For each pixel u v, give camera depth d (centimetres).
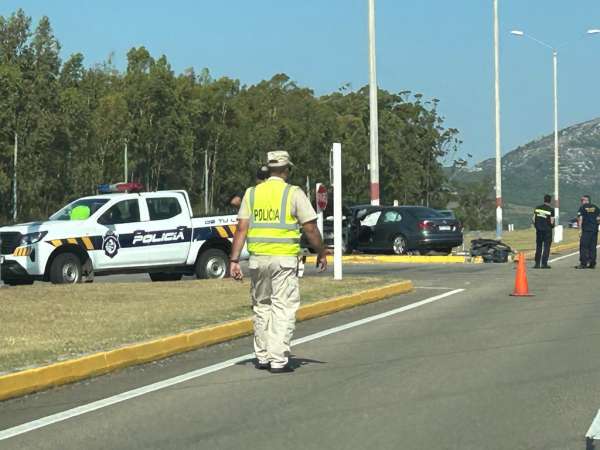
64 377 1105
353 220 3622
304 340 1429
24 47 6147
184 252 2333
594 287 2228
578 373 1132
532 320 1625
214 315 1566
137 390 1062
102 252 2205
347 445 812
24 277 2131
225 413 938
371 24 3469
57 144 6112
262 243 1138
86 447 818
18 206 6075
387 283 2133
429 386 1059
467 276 2611
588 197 2909
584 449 796
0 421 923
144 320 1501
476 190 11831
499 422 891
